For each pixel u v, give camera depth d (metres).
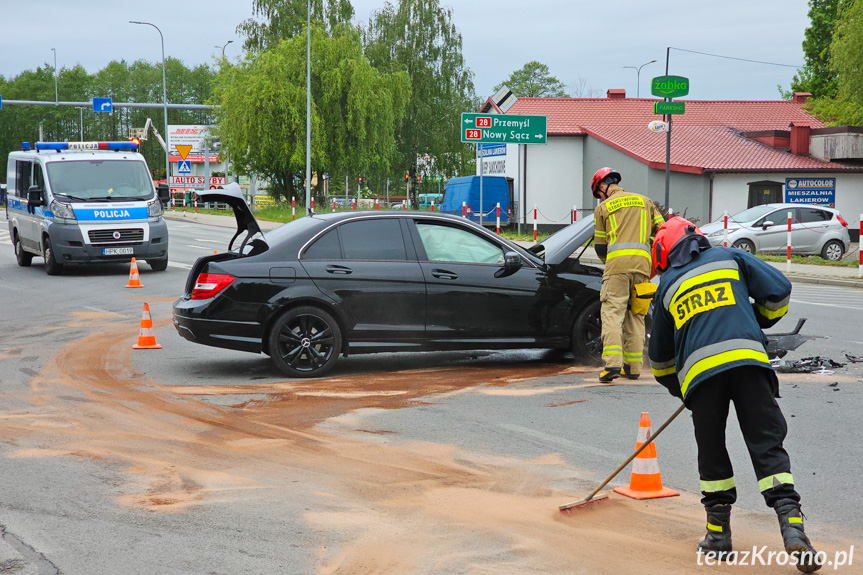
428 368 9.13
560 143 36.72
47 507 4.88
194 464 5.71
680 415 7.07
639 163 33.88
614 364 8.30
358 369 9.08
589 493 5.15
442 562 4.11
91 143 20.73
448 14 57.78
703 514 4.80
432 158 60.00
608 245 8.39
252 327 8.42
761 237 25.06
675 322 4.19
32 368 9.11
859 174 33.59
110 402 7.53
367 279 8.59
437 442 6.27
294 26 52.12
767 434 3.97
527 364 9.36
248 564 4.08
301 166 42.16
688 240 4.29
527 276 8.98
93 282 17.28
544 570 4.02
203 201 9.42
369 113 43.50
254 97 41.69
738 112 40.69
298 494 5.11
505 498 5.05
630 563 4.10
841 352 10.10
